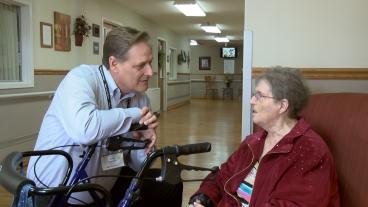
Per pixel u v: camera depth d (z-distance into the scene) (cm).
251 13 251
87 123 125
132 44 139
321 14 242
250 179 147
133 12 782
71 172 135
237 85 1611
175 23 970
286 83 135
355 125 138
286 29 247
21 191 88
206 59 1633
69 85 137
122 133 131
